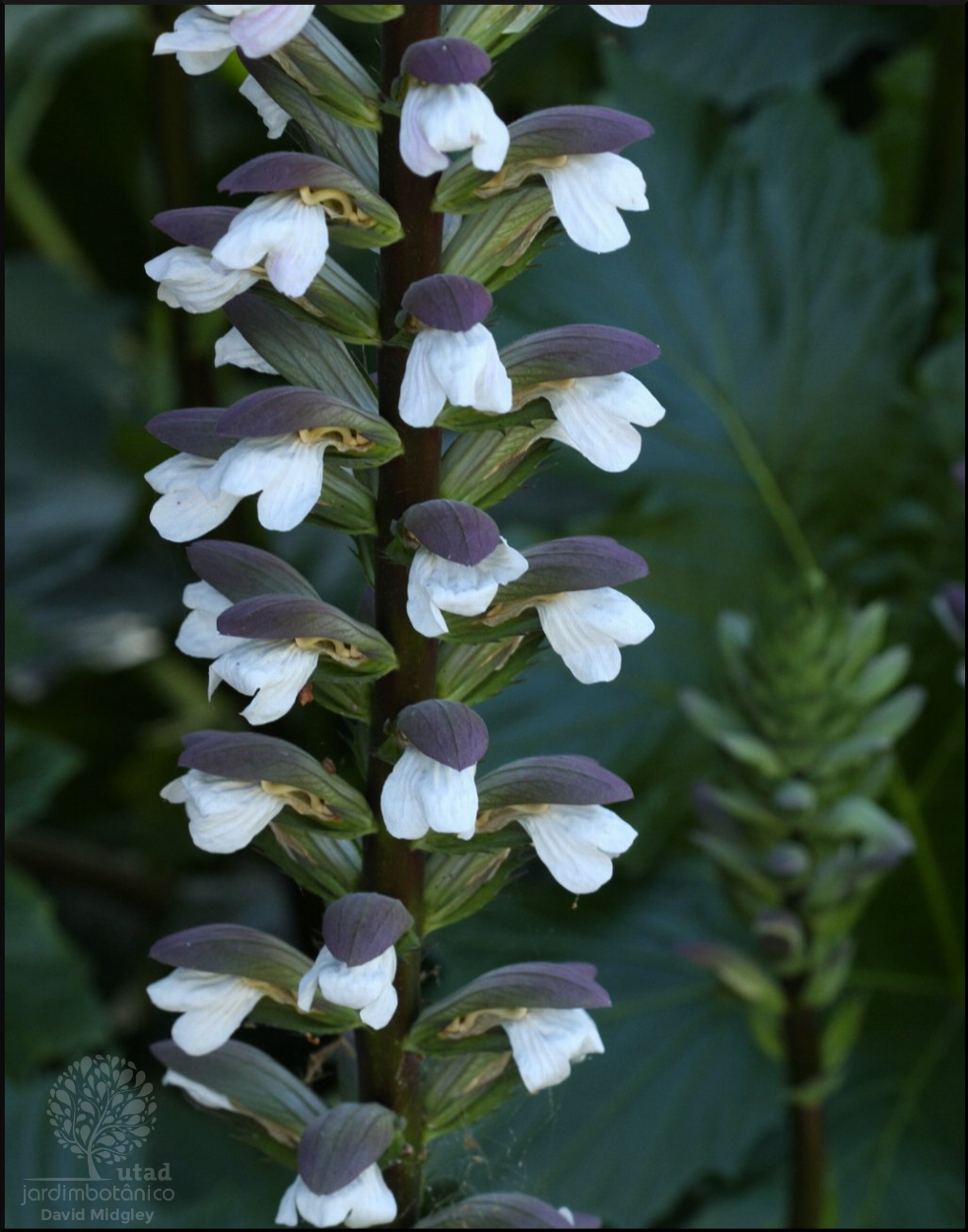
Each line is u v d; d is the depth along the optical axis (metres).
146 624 1.84
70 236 2.17
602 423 0.92
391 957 0.91
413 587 0.90
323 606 0.91
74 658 1.83
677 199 1.62
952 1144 1.36
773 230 1.62
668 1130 1.35
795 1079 1.18
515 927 1.48
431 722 0.90
